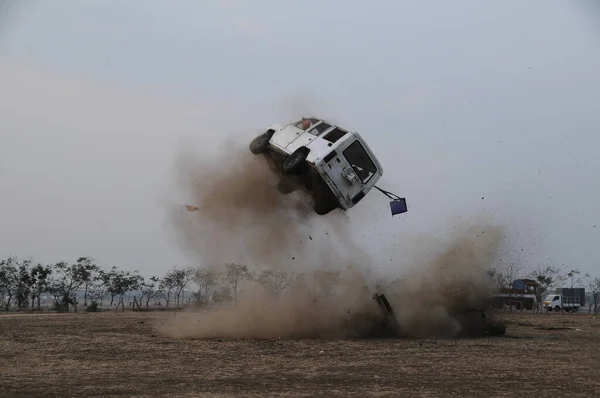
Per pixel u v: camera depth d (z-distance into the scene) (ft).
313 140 62.18
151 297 172.96
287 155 62.80
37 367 39.96
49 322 84.69
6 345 52.90
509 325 87.81
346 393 31.22
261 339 59.11
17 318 96.73
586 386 33.73
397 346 53.72
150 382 34.27
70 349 50.11
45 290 155.12
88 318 96.99
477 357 46.26
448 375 37.32
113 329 71.05
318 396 30.32
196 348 51.03
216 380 35.12
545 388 33.04
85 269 159.43
